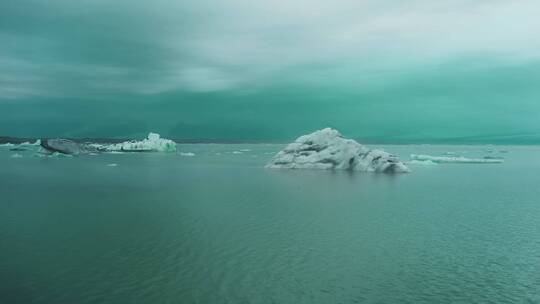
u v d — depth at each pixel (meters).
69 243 35.72
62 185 73.69
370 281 28.44
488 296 26.41
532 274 29.84
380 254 33.81
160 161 142.38
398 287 27.56
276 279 28.52
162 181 80.88
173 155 187.25
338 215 47.91
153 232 39.50
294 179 83.31
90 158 151.38
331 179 83.12
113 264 30.81
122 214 47.62
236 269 30.22
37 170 101.94
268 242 36.69
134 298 25.41
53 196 60.81
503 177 92.25
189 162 138.50
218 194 63.34
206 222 43.94
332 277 29.05
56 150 159.38
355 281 28.41
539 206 54.28
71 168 108.50
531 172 105.44
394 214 48.75
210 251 34.09
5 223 42.91
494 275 29.64
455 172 104.25
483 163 144.25
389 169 97.94
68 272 29.17
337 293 26.59
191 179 84.38
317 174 92.75
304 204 54.75
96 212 48.81
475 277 29.30
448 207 53.34
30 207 51.72
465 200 58.97
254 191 66.69
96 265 30.56
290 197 60.53
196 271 29.72
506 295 26.55
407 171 98.31
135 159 150.00
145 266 30.48
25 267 30.03
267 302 25.17
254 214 48.09
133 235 38.41
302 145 107.38
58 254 32.84
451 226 42.97
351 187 71.56
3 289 26.42
